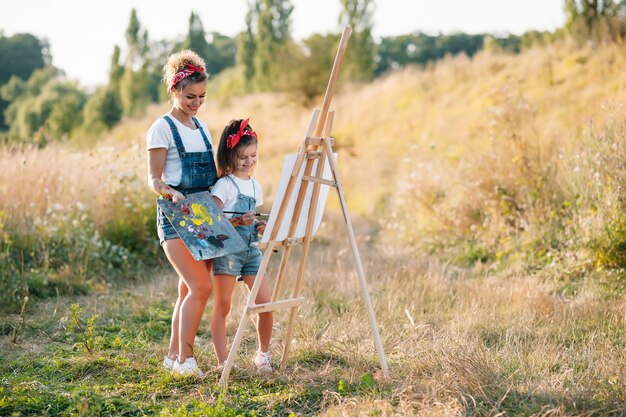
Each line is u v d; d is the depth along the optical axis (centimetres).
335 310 630
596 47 1681
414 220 1080
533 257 802
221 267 448
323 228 1179
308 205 448
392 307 625
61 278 737
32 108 4319
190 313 446
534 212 869
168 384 439
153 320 616
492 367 438
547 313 585
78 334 558
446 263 844
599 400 383
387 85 2361
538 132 994
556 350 486
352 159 1769
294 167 413
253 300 427
